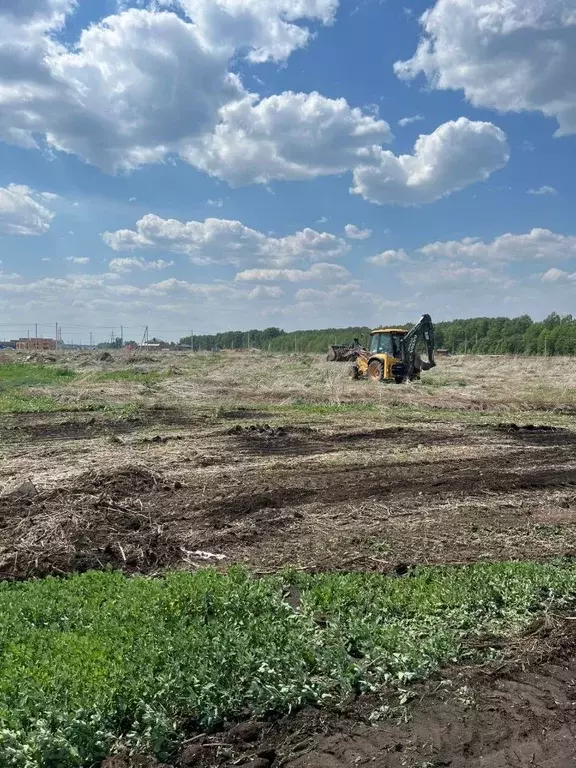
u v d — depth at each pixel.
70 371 34.75
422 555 7.54
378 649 5.14
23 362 44.12
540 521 8.92
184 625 5.32
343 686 4.75
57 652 4.67
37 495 9.28
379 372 28.30
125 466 11.24
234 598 5.74
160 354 58.19
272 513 9.17
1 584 6.22
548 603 6.12
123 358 47.00
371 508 9.51
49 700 4.11
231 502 9.66
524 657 5.28
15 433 15.74
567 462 13.04
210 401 22.56
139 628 5.08
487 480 11.32
